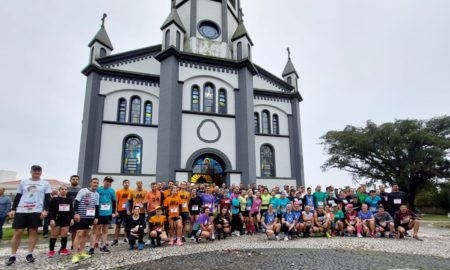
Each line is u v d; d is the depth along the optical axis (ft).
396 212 31.94
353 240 28.99
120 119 56.90
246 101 55.47
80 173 51.49
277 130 67.56
